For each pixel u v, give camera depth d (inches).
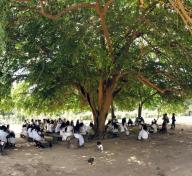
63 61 826.8
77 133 845.8
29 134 902.4
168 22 794.2
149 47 874.8
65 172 642.8
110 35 818.2
